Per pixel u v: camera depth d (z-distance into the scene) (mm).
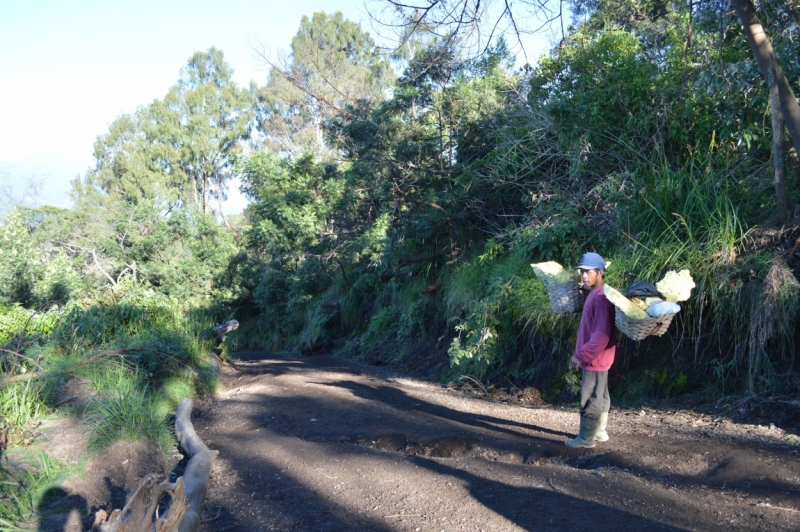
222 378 10312
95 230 27094
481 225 12156
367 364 13609
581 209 9398
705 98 8195
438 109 13117
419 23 7961
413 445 6004
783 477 4543
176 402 8047
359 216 15695
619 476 4805
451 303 11578
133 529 3312
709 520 3957
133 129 49156
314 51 29547
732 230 6906
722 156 8070
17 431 5844
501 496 4480
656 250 7355
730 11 7820
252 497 4934
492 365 9328
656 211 7656
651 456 5090
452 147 13656
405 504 4484
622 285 7582
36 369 7301
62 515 4445
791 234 6672
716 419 6281
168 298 11930
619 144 9086
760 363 6480
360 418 7023
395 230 13492
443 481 4867
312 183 15672
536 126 10211
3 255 16672
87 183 48219
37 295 16281
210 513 4727
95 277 24297
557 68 10000
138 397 6715
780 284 6320
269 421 7348
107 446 5531
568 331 8297
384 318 15492
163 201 43500
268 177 15750
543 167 10633
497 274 9664
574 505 4254
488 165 11266
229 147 47906
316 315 19891
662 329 4891
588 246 8727
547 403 8109
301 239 15633
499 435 6008
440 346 11930
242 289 27297
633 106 9023
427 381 10359
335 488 4914
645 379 7387
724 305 6879
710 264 6965
